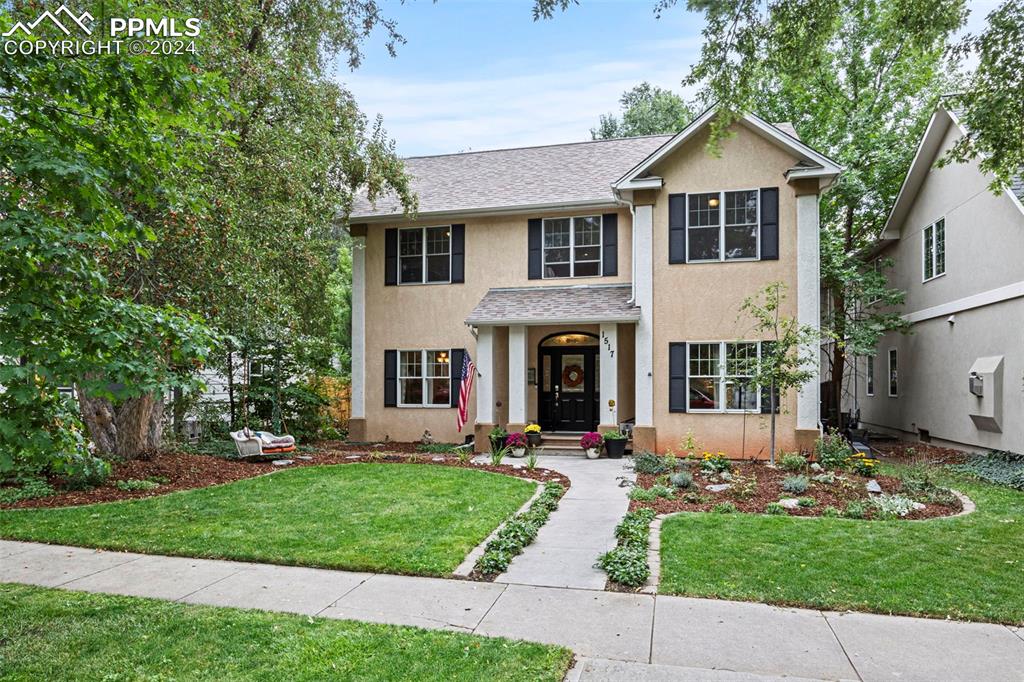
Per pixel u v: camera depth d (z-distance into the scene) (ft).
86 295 14.53
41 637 14.17
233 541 21.84
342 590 17.40
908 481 30.40
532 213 50.39
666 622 15.21
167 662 12.94
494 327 47.55
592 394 49.37
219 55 31.22
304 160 39.01
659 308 43.88
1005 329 39.06
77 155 14.16
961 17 20.57
